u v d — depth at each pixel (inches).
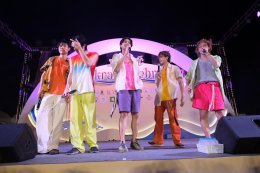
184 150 118.0
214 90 127.4
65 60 137.6
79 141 121.3
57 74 135.9
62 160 93.1
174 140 138.6
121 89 126.8
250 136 91.6
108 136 224.7
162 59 149.2
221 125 103.4
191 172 84.4
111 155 104.7
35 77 243.8
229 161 86.2
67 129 216.7
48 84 135.0
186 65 229.3
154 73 234.1
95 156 103.0
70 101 129.4
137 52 236.5
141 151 118.5
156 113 149.5
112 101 229.5
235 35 242.4
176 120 140.9
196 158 85.6
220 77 130.7
